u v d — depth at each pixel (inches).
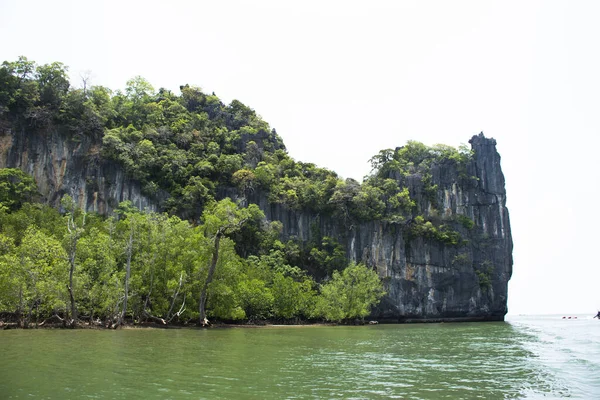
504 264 3956.7
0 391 597.3
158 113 3656.5
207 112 4082.2
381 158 4215.1
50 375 708.0
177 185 3198.8
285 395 625.3
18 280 1492.4
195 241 2165.4
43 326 1643.7
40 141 2992.1
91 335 1401.3
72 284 1620.3
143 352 1019.9
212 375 756.0
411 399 624.4
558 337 1809.8
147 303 2076.8
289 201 3565.5
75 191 2984.7
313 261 3444.9
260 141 3996.1
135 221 2001.7
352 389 677.9
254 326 2397.9
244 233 3203.7
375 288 2977.4
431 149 4239.7
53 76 3228.3
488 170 4104.3
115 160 3097.9
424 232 3673.7
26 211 2449.6
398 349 1266.0
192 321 2204.7
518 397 655.1
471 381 770.8
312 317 2822.3
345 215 3577.8
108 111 3378.4
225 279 2235.5
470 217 3966.5
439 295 3671.3
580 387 732.7
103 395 591.8
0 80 3004.4
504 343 1503.4
